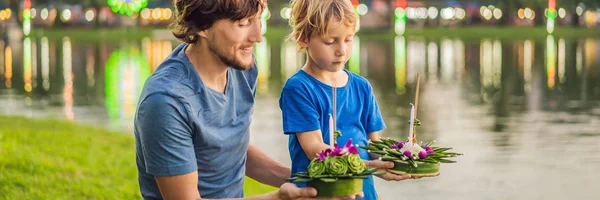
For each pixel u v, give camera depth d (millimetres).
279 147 10367
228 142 3523
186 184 3359
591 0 62938
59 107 15289
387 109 14773
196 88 3379
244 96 3609
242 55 3396
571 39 45344
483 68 24781
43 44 40875
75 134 10148
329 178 3191
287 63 26828
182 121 3336
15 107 15289
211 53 3398
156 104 3299
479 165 9227
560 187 8148
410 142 3699
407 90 18422
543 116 13703
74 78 21359
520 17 64938
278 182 3910
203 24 3332
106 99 16547
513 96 17094
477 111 14453
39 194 6555
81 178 7199
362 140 4023
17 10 62719
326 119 3967
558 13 63750
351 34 3879
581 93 17578
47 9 64938
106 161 8219
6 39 47875
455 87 19094
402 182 8359
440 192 7930
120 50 34188
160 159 3324
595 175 8703
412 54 32062
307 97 3941
